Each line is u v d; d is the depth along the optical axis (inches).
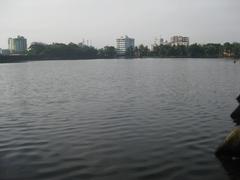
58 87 2237.9
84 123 1062.4
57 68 5260.8
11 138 889.5
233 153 714.2
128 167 663.8
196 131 941.8
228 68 4601.4
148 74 3521.2
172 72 3816.4
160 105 1389.0
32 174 633.0
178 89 1994.3
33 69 4995.1
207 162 687.1
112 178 611.2
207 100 1530.5
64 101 1560.0
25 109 1353.3
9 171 648.4
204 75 3255.4
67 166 671.8
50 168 661.9
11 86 2351.1
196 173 633.0
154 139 860.6
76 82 2637.8
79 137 890.1
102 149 780.6
